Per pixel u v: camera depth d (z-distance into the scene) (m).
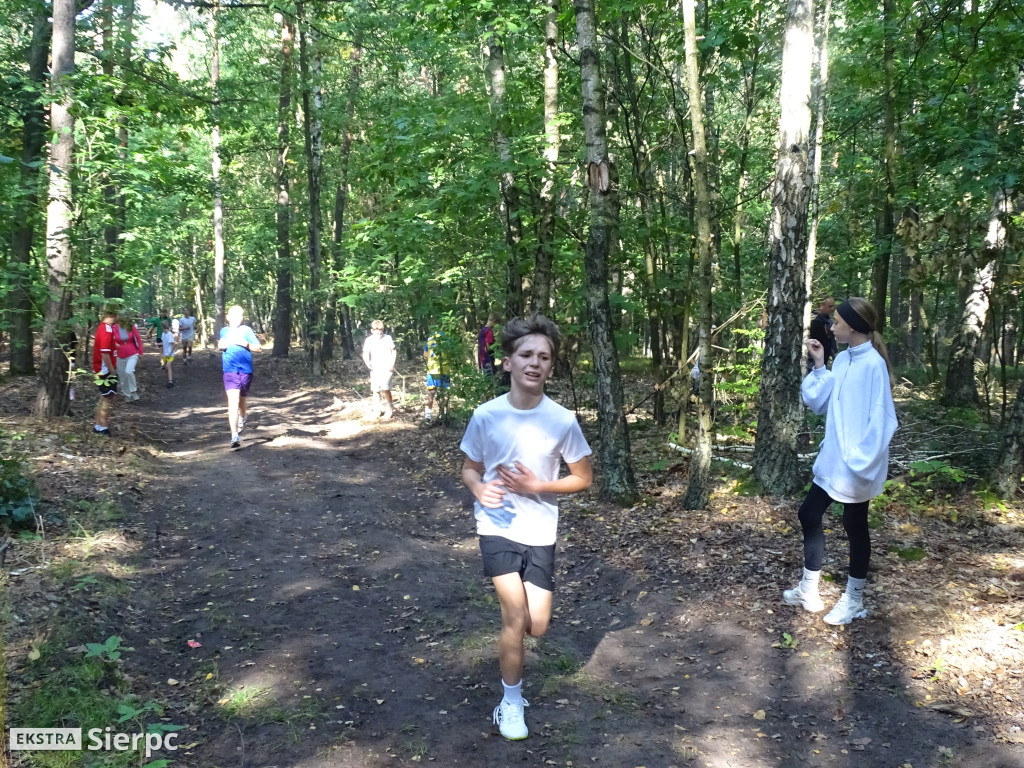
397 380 16.36
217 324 29.58
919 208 10.79
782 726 3.39
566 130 9.27
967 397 11.27
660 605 4.66
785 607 4.39
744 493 6.24
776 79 10.05
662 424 9.87
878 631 4.02
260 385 18.27
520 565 3.19
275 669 3.82
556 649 4.16
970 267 7.24
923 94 9.33
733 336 9.21
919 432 8.30
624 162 9.99
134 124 9.59
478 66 12.57
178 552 5.63
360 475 8.51
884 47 8.79
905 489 6.02
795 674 3.77
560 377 12.06
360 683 3.72
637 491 6.60
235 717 3.37
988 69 8.23
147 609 4.51
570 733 3.32
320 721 3.36
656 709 3.57
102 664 3.65
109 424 10.26
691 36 5.62
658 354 10.13
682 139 8.41
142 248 9.99
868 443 3.88
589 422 9.91
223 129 13.12
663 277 8.71
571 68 9.59
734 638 4.16
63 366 9.59
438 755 3.14
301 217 23.45
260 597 4.79
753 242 13.05
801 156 5.84
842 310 4.02
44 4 11.10
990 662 3.62
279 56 19.08
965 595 4.30
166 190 10.09
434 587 5.11
